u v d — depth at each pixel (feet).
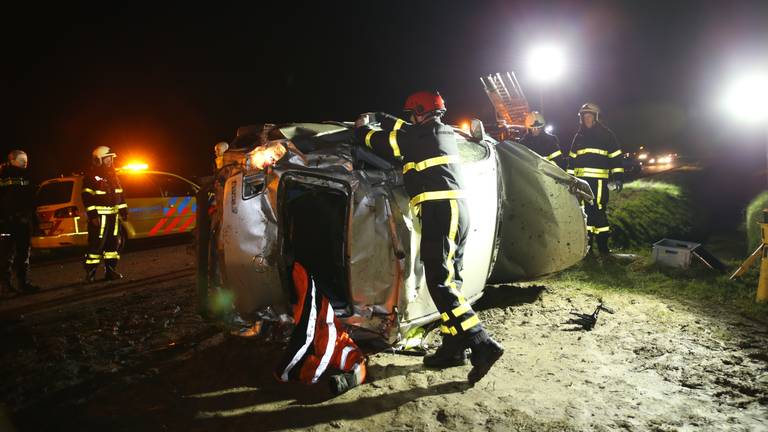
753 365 11.57
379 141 11.82
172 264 28.35
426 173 11.37
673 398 10.23
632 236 25.77
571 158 23.58
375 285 11.83
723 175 39.22
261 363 12.74
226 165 12.21
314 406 10.47
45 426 10.13
